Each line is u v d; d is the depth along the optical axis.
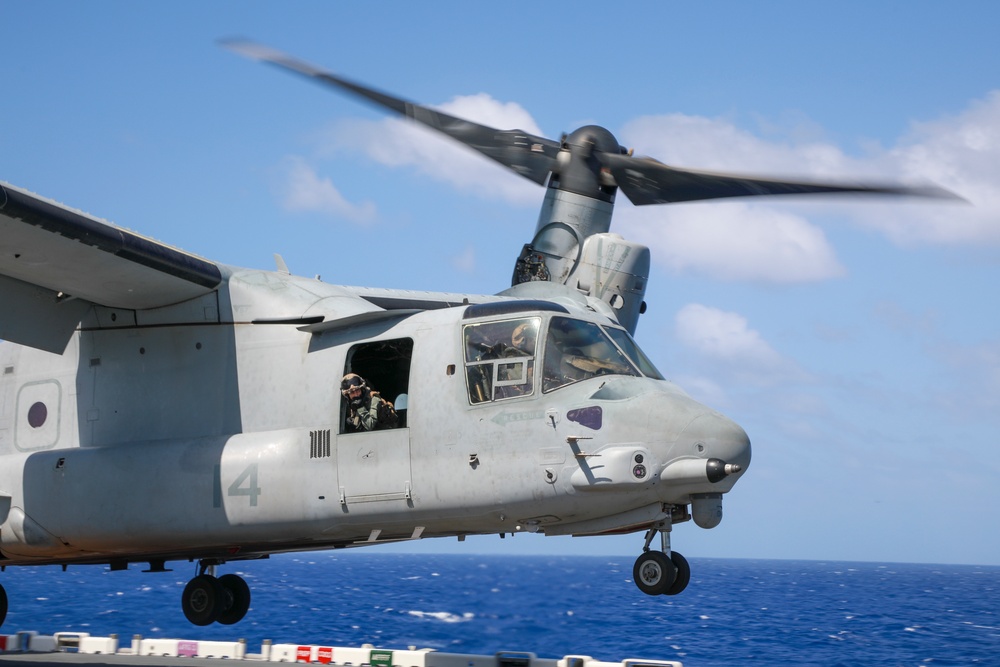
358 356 13.70
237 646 15.03
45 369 15.77
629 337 13.75
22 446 15.73
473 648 12.97
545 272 17.84
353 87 15.60
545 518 12.64
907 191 13.26
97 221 13.16
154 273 13.90
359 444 13.20
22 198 12.20
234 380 14.33
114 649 15.84
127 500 14.35
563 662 12.63
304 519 13.44
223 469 13.86
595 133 17.92
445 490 12.67
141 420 14.84
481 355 12.85
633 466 11.93
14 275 14.09
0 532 15.16
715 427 11.98
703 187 16.36
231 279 14.70
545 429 12.34
